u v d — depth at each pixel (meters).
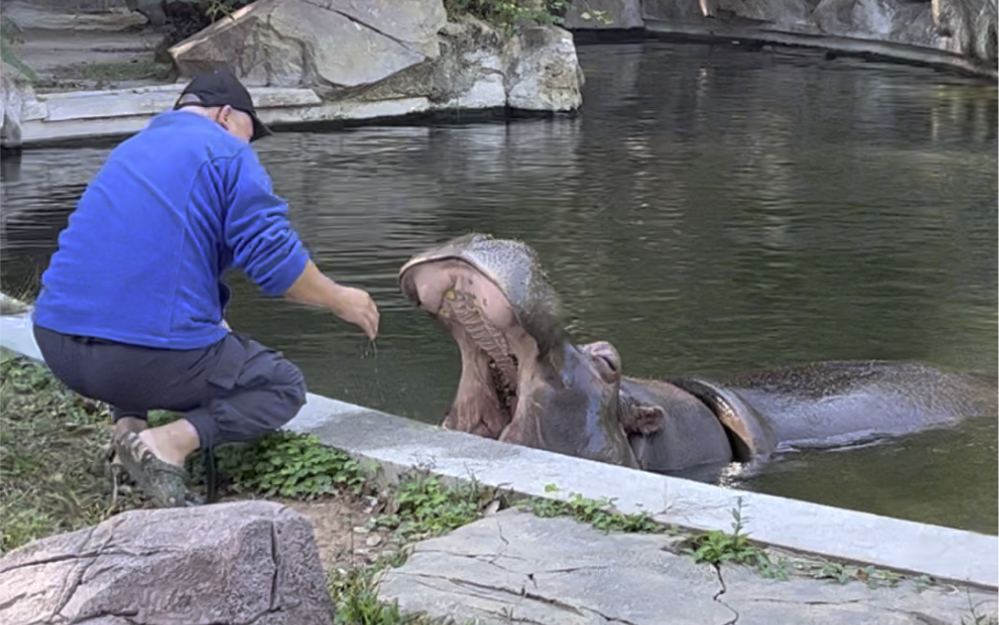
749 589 3.61
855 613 3.46
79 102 15.38
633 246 10.02
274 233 4.43
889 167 13.62
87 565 2.87
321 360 7.27
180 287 4.38
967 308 8.58
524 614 3.41
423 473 4.50
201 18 20.27
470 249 4.78
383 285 8.79
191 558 2.87
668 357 7.38
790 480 5.60
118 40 19.98
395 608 3.35
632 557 3.80
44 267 9.06
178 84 17.03
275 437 4.80
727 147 14.83
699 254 9.83
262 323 8.02
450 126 16.91
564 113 18.17
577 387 5.02
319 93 17.59
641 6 29.73
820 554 3.87
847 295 8.81
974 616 3.45
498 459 4.59
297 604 3.03
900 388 6.73
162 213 4.36
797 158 14.11
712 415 5.88
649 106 18.55
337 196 11.77
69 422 5.04
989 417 6.55
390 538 4.16
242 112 4.73
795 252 9.95
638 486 4.36
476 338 5.02
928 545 3.93
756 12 27.45
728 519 4.09
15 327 6.14
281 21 17.50
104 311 4.35
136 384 4.40
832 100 19.02
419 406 6.47
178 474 4.30
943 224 11.00
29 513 4.20
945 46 23.67
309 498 4.52
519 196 11.88
